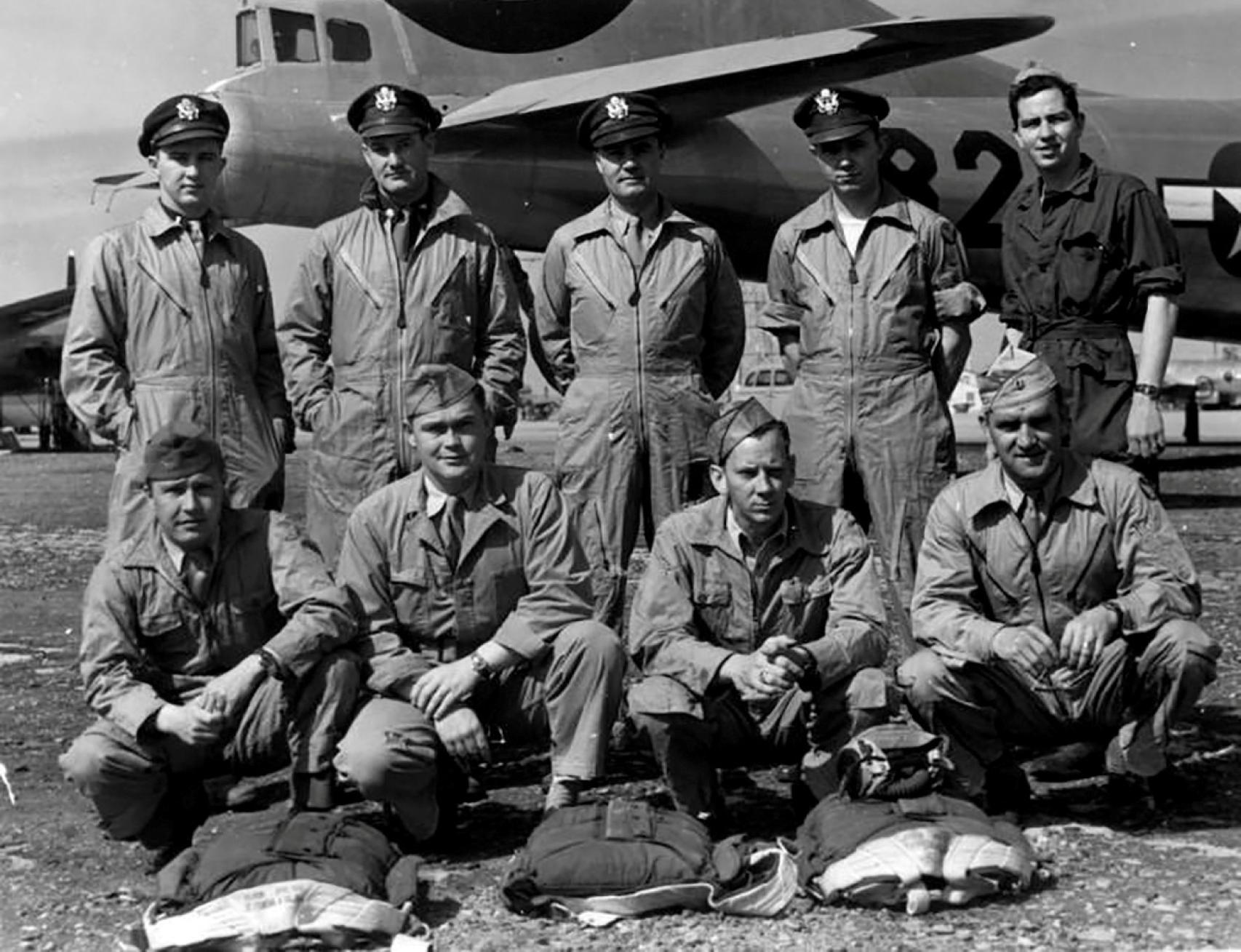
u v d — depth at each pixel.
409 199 4.84
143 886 3.70
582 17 12.70
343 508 4.85
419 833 3.82
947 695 3.98
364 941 3.15
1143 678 3.95
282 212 11.91
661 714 3.89
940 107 13.48
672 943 3.16
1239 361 42.97
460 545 4.02
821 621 4.06
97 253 4.77
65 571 10.92
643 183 5.03
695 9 12.95
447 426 3.96
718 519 4.08
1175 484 16.83
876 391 4.92
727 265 5.18
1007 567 4.08
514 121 11.46
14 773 4.93
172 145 4.70
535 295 5.32
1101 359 4.84
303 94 11.93
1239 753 4.91
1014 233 5.02
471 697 3.95
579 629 3.89
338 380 4.90
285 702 3.81
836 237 5.02
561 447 5.12
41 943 3.26
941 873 3.34
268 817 3.50
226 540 3.87
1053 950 3.08
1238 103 14.76
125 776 3.68
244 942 3.09
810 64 11.13
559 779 3.87
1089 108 14.20
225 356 4.80
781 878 3.38
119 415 4.72
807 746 4.02
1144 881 3.57
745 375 21.12
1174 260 4.79
